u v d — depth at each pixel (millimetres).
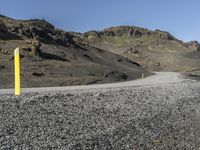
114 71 84375
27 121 16484
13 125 15578
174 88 41969
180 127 20406
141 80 76625
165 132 18750
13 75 60500
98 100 24750
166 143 16719
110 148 14625
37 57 78562
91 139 15227
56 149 13406
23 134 14594
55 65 77375
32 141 13898
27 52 79125
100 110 21422
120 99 26625
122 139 16062
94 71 80688
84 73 76562
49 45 96625
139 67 130375
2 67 64750
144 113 22750
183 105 29141
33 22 121188
